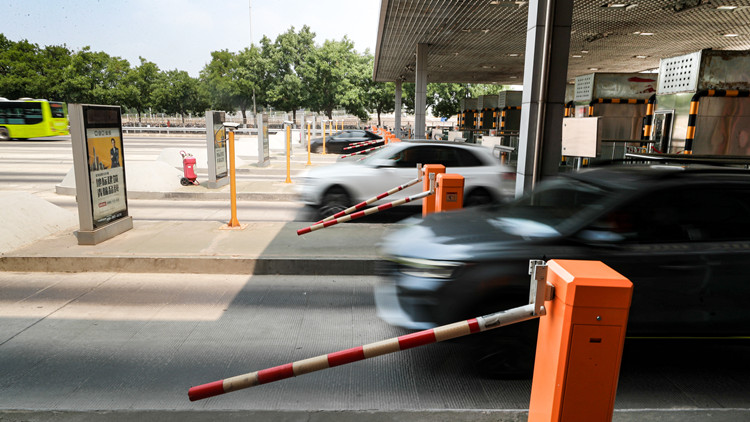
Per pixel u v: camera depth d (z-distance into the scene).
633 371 3.71
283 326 4.53
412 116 71.88
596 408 1.90
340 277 6.04
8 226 6.72
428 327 3.65
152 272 6.12
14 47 59.94
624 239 3.64
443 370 3.71
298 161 21.39
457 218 4.57
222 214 9.93
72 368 3.67
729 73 9.61
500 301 3.53
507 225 4.09
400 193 9.27
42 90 55.59
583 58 22.62
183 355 3.91
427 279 3.65
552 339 1.95
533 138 6.89
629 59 22.88
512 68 27.45
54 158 21.69
